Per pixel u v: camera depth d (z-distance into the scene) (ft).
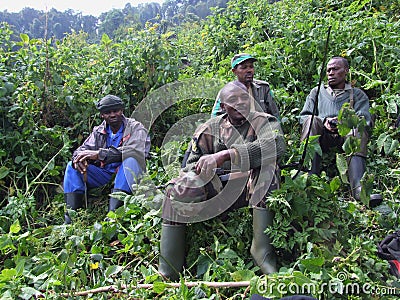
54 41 19.54
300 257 9.62
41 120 16.67
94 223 12.58
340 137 13.78
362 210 12.10
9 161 15.10
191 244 10.94
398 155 14.46
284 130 16.20
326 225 10.51
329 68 14.47
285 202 9.82
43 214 14.20
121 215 11.77
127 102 17.67
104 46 19.88
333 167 14.14
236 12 25.09
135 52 17.98
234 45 22.24
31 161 15.03
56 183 15.25
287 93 16.88
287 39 19.31
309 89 17.89
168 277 10.21
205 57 23.06
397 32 19.33
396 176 13.79
